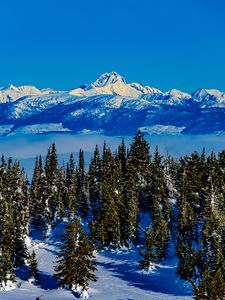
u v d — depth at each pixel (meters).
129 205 121.31
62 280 88.56
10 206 108.62
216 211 104.94
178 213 118.81
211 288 59.00
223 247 93.88
